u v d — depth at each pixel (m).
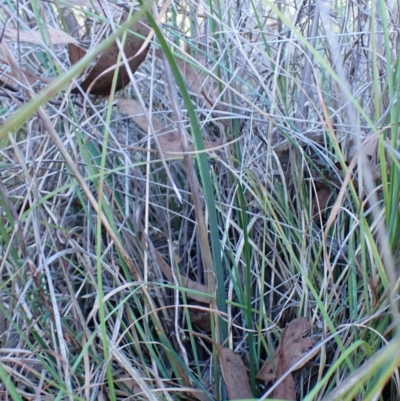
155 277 0.59
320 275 0.59
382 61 0.62
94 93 0.55
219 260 0.52
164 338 0.52
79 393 0.48
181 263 0.70
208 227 0.65
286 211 0.61
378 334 0.45
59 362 0.50
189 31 0.76
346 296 0.57
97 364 0.53
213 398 0.53
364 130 0.61
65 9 0.74
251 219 0.65
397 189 0.46
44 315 0.52
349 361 0.44
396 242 0.50
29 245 0.65
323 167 0.64
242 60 0.70
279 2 0.70
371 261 0.48
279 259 0.60
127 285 0.49
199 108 0.66
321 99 0.49
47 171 0.62
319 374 0.49
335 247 0.60
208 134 0.70
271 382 0.54
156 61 0.67
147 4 0.23
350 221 0.59
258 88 0.71
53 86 0.23
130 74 0.44
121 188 0.68
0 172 0.60
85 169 0.65
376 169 0.55
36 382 0.55
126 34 0.49
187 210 0.70
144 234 0.54
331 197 0.63
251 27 0.74
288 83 0.71
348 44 0.65
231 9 0.70
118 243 0.47
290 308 0.60
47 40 0.57
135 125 0.74
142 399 0.50
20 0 0.66
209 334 0.60
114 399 0.42
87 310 0.64
